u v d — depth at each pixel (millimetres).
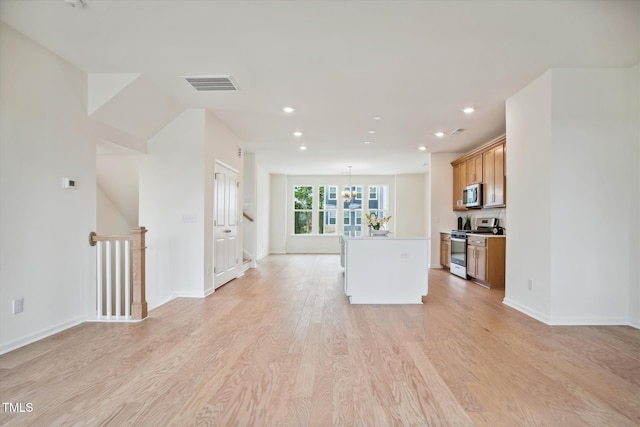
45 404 1863
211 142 4719
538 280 3527
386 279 4277
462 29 2623
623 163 3324
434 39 2770
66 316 3166
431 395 1990
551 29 2627
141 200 4551
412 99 4117
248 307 4000
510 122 4020
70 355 2543
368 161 8352
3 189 2582
